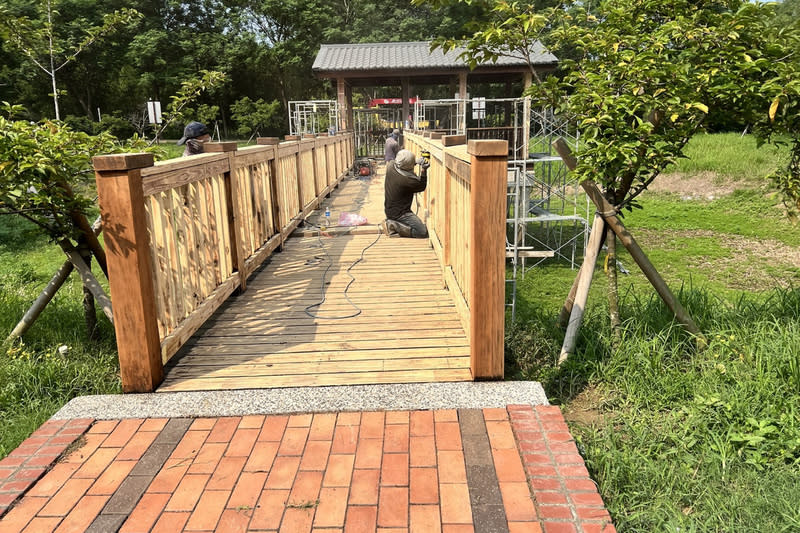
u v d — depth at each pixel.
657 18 4.93
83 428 2.92
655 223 14.32
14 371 4.32
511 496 2.37
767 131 4.80
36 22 7.01
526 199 11.48
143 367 3.29
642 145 4.34
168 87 40.03
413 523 2.22
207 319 4.55
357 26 42.09
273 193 7.04
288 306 4.91
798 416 3.64
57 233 4.68
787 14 34.44
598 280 9.59
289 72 44.03
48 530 2.21
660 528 2.83
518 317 6.77
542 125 11.84
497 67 18.28
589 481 2.44
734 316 5.25
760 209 15.18
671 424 3.84
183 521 2.25
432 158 7.09
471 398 3.15
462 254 4.33
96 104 41.31
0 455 3.28
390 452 2.68
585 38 4.63
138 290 3.21
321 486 2.45
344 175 16.23
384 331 4.25
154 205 3.60
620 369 4.56
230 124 45.59
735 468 3.35
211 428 2.93
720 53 4.26
